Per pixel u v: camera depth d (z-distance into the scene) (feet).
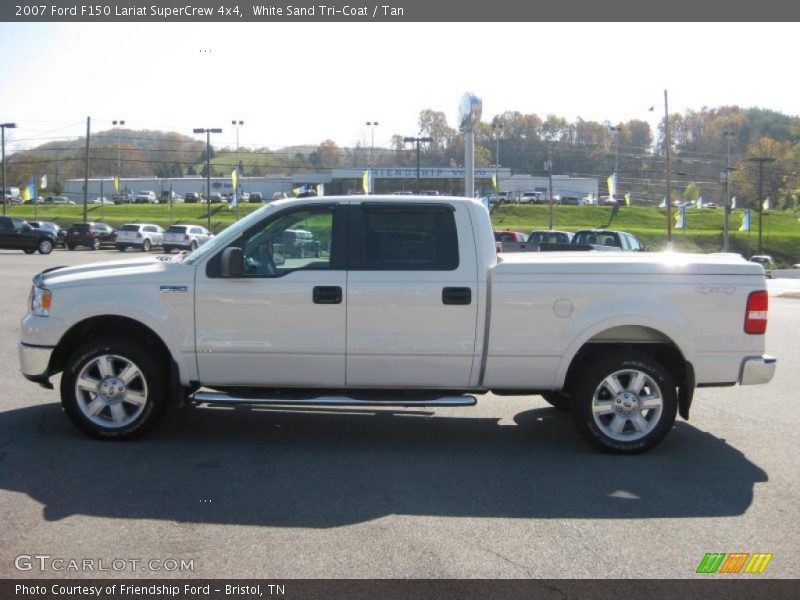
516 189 345.51
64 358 20.89
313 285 19.35
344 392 20.16
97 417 20.04
